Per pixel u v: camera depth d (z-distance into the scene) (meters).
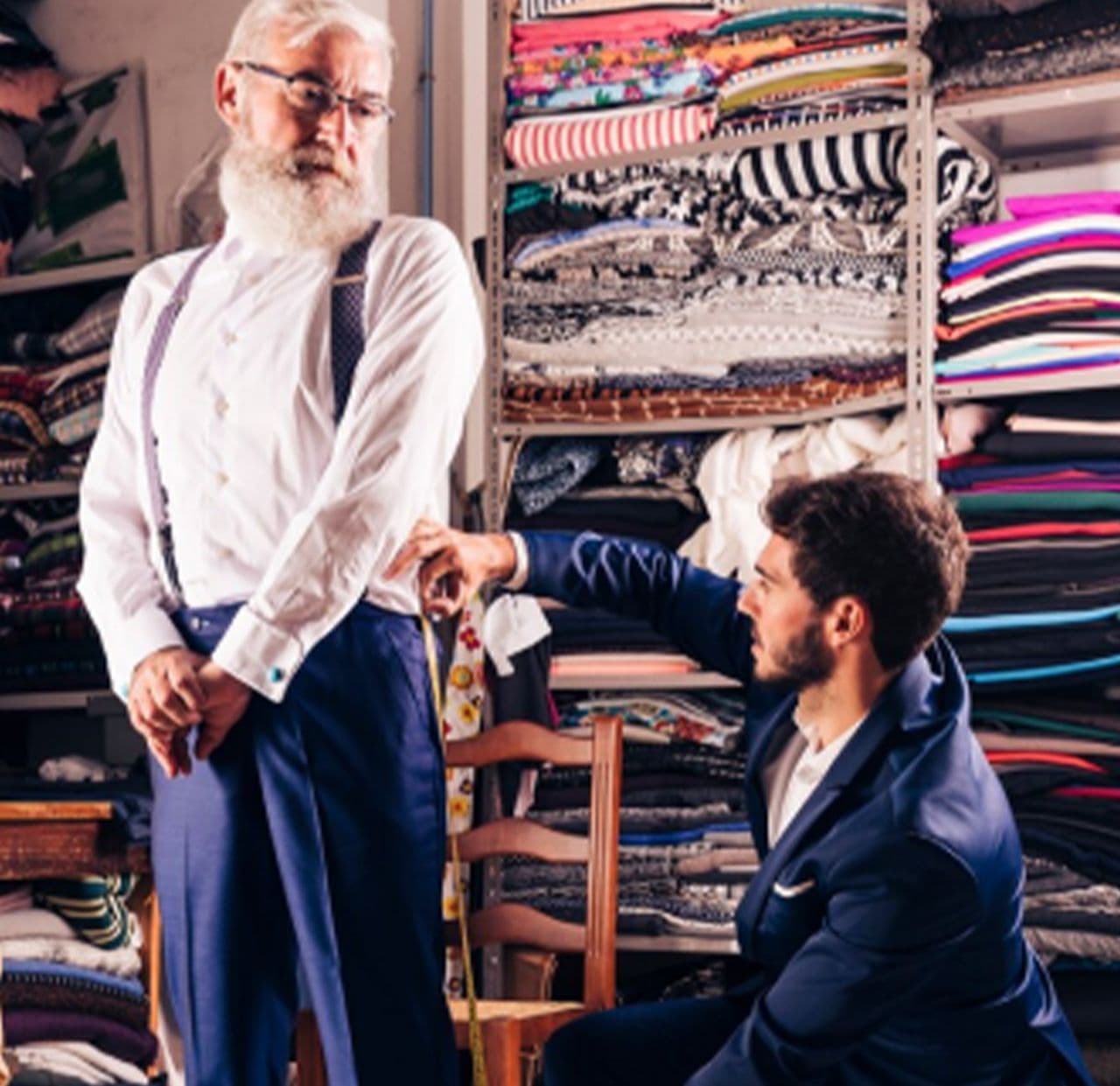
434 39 4.64
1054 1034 2.33
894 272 3.63
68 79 4.98
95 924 3.12
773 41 3.77
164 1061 3.29
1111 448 3.46
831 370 3.69
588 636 3.85
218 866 2.29
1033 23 3.48
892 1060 2.31
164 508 2.43
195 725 2.28
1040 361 3.52
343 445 2.31
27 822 2.66
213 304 2.45
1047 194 3.70
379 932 2.31
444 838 2.43
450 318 2.39
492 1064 2.75
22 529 4.57
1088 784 3.42
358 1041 2.28
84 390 4.43
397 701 2.34
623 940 3.74
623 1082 2.52
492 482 3.99
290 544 2.25
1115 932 3.35
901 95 3.64
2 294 4.71
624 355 3.85
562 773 3.87
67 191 4.79
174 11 4.84
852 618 2.28
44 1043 3.04
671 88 3.86
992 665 3.49
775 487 2.43
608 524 3.90
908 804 2.18
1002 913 2.22
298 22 2.43
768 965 2.42
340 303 2.39
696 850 3.72
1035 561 3.47
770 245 3.73
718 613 2.69
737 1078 2.22
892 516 2.28
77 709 4.75
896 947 2.15
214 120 4.76
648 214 3.86
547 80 3.96
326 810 2.29
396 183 4.63
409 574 2.44
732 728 3.75
